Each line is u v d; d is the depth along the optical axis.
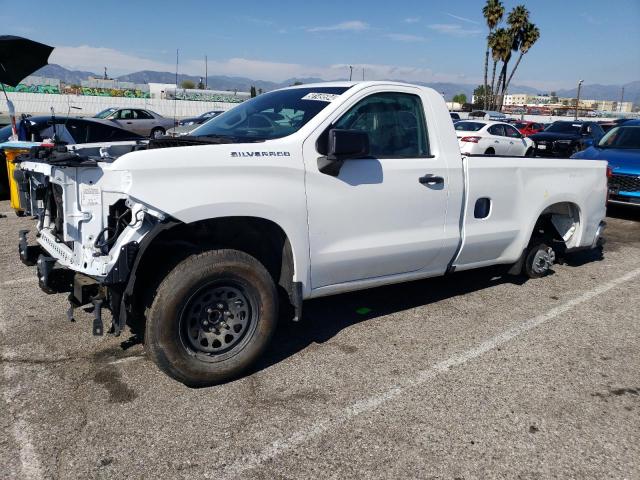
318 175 3.74
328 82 4.52
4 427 3.02
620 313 5.09
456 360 4.01
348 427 3.12
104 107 45.72
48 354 3.91
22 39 8.20
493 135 17.41
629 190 9.16
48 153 3.74
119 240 3.15
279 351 4.09
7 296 5.06
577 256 7.27
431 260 4.61
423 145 4.45
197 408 3.26
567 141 19.39
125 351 3.99
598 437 3.09
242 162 3.41
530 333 4.55
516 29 47.84
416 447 2.95
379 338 4.37
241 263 3.42
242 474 2.70
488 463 2.84
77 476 2.65
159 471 2.71
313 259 3.82
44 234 3.92
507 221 5.15
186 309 3.32
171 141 4.03
